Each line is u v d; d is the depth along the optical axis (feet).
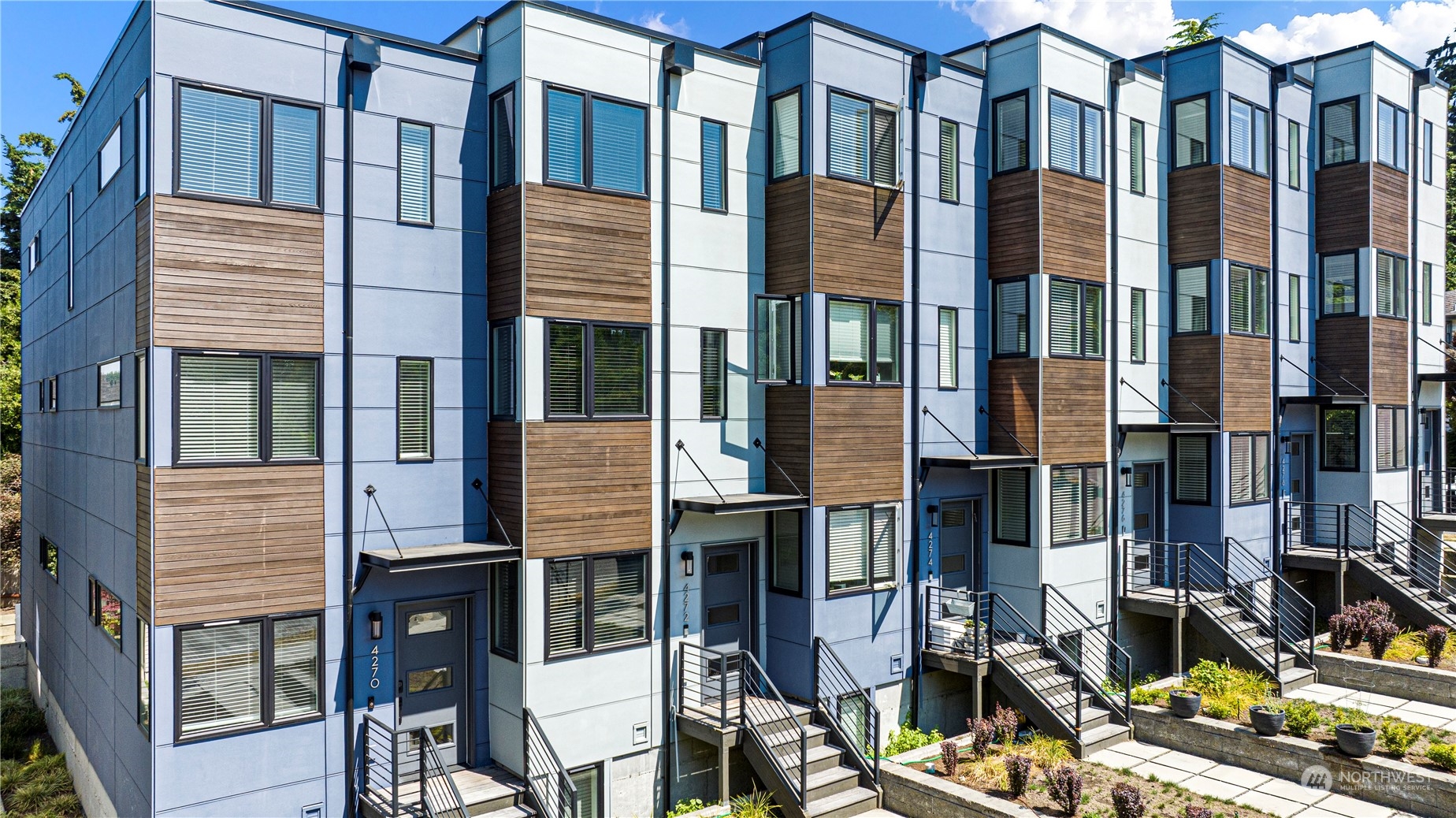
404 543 45.47
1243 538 70.38
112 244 47.80
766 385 54.95
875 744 48.93
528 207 45.47
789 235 53.52
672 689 50.62
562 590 46.52
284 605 42.22
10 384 121.29
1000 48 61.93
